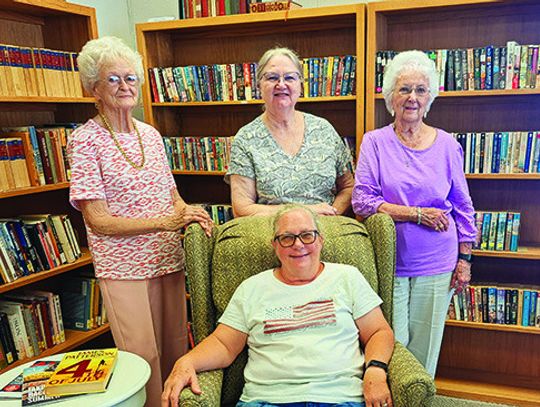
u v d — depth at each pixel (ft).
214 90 8.55
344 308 5.04
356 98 7.54
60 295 8.12
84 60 5.33
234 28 8.62
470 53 7.14
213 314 5.66
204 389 4.50
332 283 5.13
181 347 6.34
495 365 8.45
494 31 7.61
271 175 6.22
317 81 7.97
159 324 6.06
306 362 4.74
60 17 7.89
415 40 8.03
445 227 5.83
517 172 7.27
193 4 8.35
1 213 7.48
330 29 8.49
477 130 8.06
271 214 5.96
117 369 5.11
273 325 4.93
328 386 4.67
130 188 5.58
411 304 6.16
